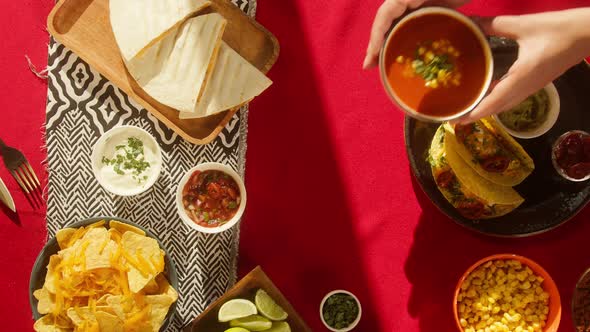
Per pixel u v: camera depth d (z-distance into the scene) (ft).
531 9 3.72
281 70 3.74
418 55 3.08
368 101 3.74
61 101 3.66
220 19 3.59
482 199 3.46
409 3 3.09
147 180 3.62
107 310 3.38
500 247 3.76
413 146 3.57
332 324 3.63
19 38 3.69
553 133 3.66
